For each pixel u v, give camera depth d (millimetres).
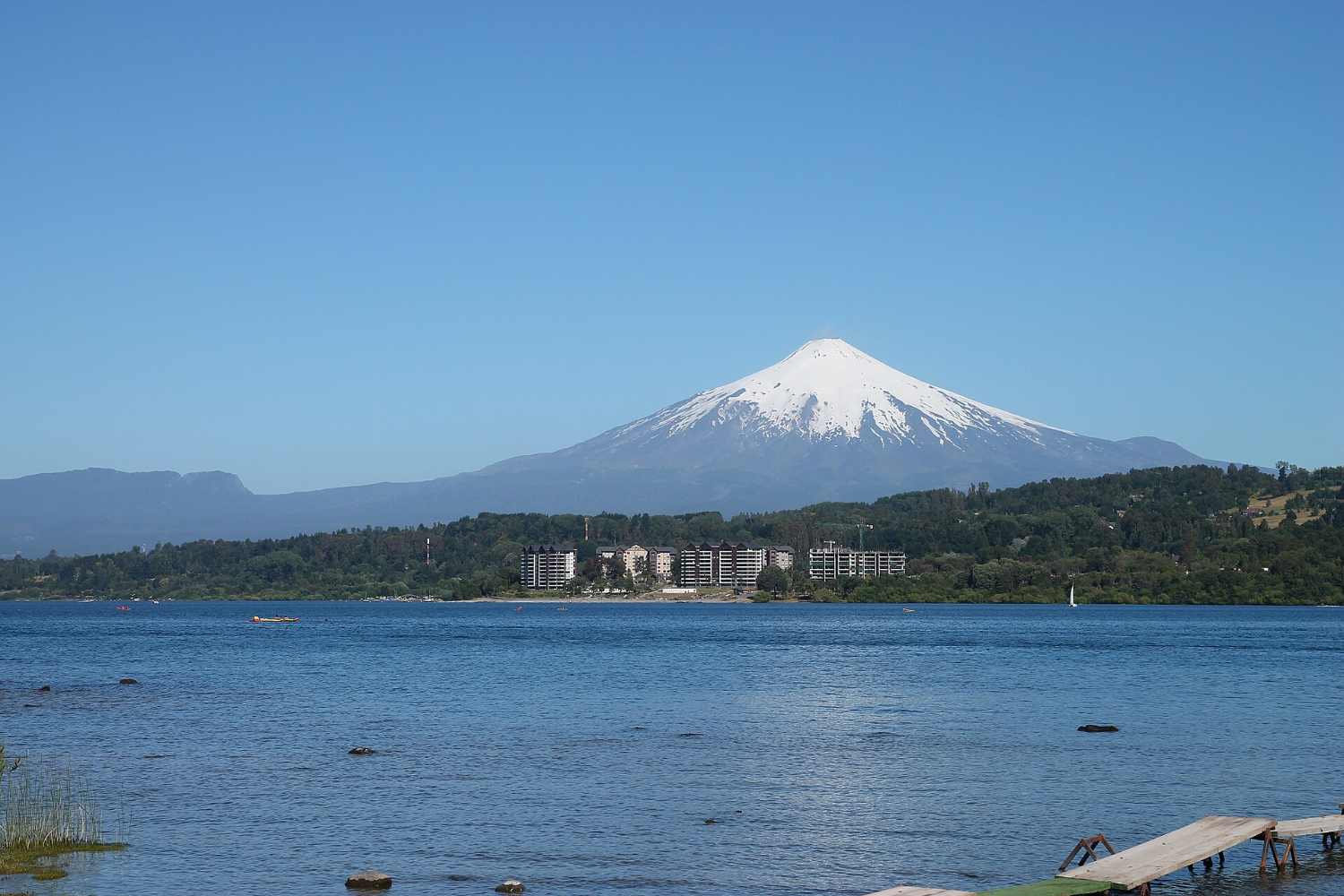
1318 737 70625
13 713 83250
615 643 182750
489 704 88750
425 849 43594
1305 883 40750
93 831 46031
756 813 49375
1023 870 40938
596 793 53250
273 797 52375
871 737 70500
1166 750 65375
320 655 153000
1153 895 39219
